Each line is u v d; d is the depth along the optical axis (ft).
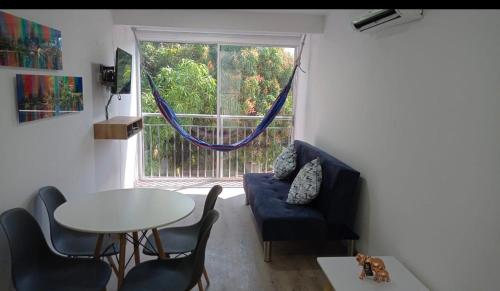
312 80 13.89
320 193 9.53
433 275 6.10
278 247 9.78
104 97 10.93
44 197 6.76
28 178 6.63
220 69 15.65
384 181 7.82
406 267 6.89
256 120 16.29
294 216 8.75
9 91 6.00
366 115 8.80
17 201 6.27
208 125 16.15
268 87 16.06
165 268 6.23
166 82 15.57
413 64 6.74
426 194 6.30
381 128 7.98
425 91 6.34
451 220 5.65
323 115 12.46
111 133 10.02
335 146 11.15
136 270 6.15
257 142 16.58
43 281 5.74
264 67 15.87
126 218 6.22
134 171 15.48
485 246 4.99
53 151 7.57
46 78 7.14
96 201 7.09
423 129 6.39
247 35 15.15
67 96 8.13
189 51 15.42
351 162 9.77
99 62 10.41
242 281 8.06
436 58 6.04
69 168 8.40
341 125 10.61
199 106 15.92
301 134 15.49
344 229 8.95
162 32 14.85
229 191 14.98
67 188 8.30
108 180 11.54
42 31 6.93
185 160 16.49
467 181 5.31
